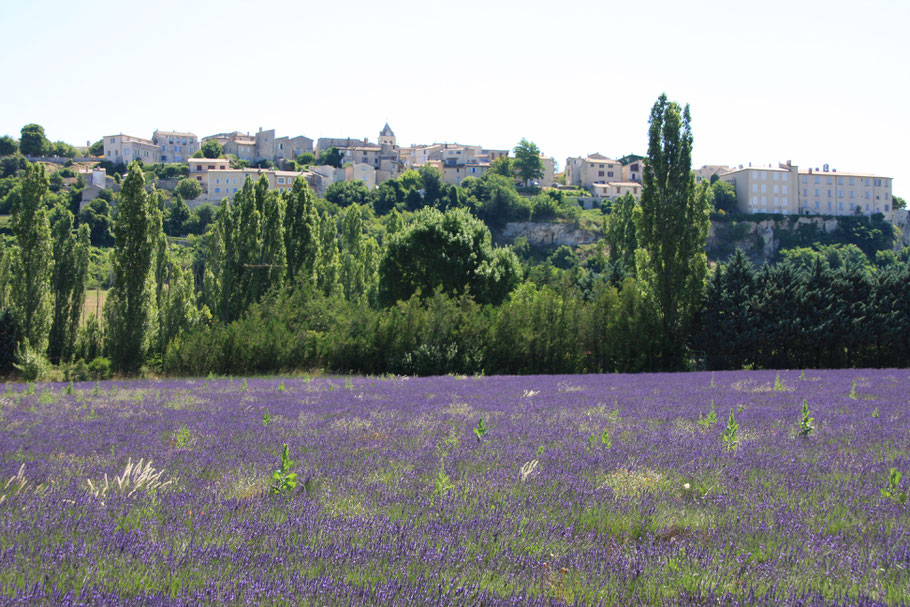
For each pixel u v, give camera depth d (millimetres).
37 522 6457
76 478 8750
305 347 40000
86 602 4559
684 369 44562
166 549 5586
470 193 174375
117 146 194625
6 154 186375
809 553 5703
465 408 17250
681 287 45156
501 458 9883
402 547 5723
